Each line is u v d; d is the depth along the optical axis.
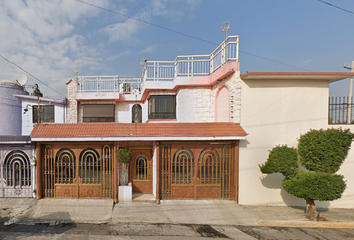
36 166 5.92
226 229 4.83
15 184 5.97
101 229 4.59
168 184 6.36
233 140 6.33
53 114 11.41
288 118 6.38
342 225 5.10
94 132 5.85
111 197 6.14
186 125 6.29
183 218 5.29
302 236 4.59
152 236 4.35
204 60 8.04
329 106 6.71
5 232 4.31
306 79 6.38
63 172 6.11
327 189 4.69
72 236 4.22
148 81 8.47
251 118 6.33
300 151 5.44
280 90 6.38
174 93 8.98
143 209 5.69
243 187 6.29
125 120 12.11
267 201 6.34
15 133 11.04
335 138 4.93
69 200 5.92
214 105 7.93
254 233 4.68
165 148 6.38
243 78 6.25
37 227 4.57
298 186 4.96
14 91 11.19
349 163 6.37
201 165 6.45
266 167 5.52
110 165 6.17
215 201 6.31
